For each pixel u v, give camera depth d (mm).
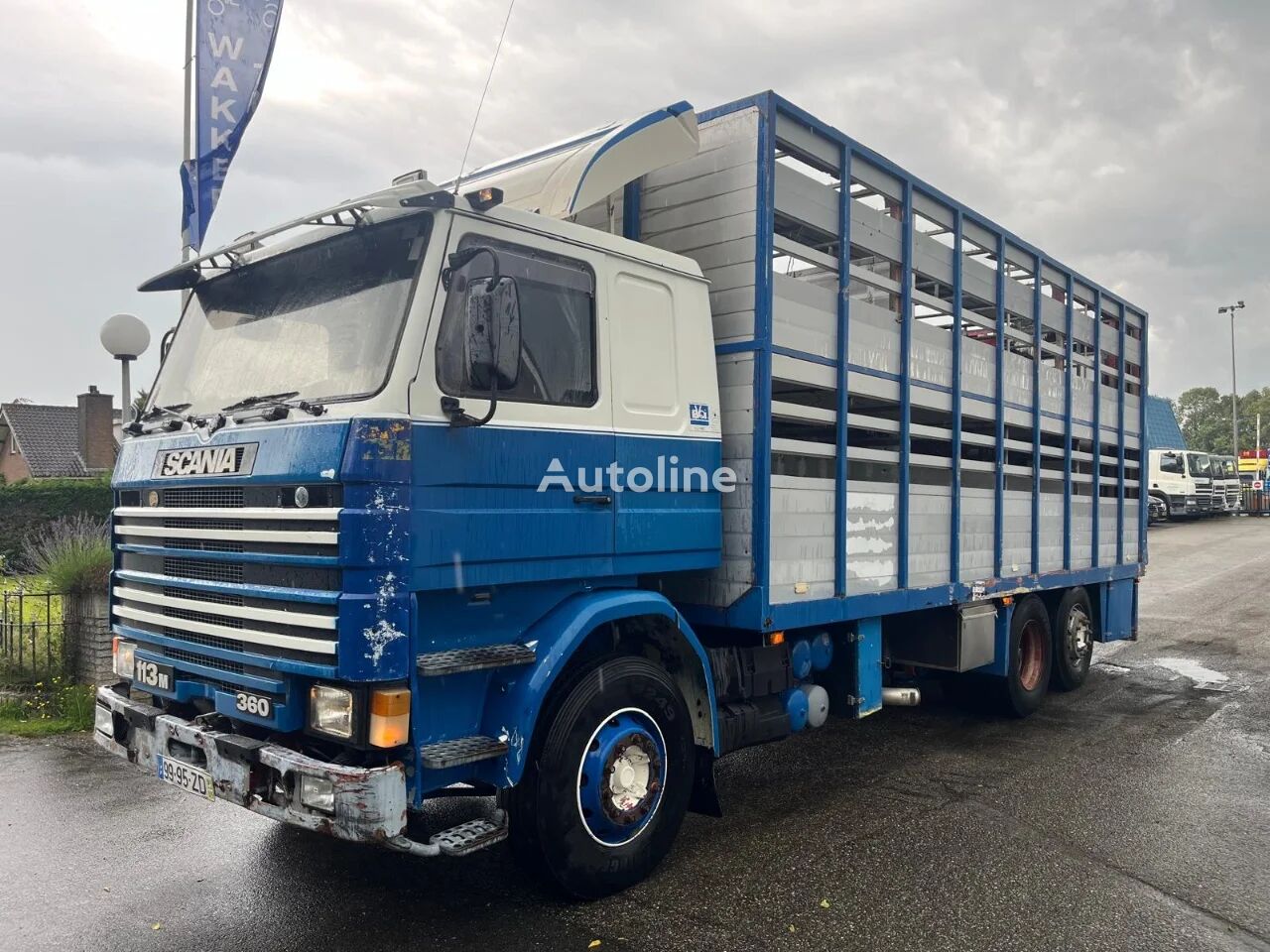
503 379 3645
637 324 4562
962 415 6680
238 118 8844
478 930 3844
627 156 4645
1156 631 12352
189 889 4227
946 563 6500
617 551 4383
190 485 4008
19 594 8031
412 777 3523
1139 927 3932
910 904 4125
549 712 4012
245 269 4555
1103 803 5496
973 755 6586
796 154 5211
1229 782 5906
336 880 4332
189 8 9047
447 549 3660
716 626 5035
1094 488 8898
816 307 5266
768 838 4934
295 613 3549
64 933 3797
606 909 4055
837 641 5859
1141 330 10000
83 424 29719
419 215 3852
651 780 4336
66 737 6789
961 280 6656
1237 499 36500
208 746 3764
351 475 3389
